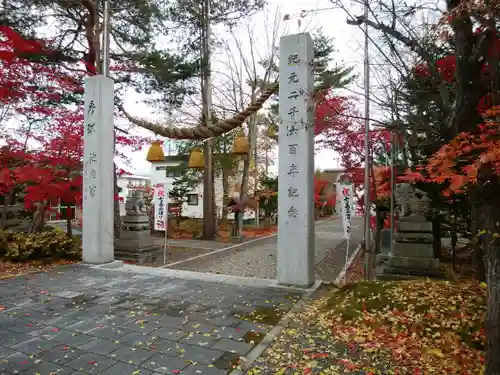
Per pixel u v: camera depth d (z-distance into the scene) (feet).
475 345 13.62
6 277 25.29
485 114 9.63
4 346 13.89
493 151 7.97
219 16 53.52
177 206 80.53
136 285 23.52
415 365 12.46
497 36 11.01
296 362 12.65
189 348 13.79
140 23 42.73
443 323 14.92
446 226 32.60
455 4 12.12
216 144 64.34
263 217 96.27
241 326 16.16
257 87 56.08
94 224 29.81
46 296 20.77
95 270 27.86
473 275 24.93
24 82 32.48
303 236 22.98
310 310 18.30
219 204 89.61
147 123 16.75
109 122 30.48
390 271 26.37
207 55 52.39
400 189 27.58
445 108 13.92
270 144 76.84
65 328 15.80
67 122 35.24
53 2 36.35
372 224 42.22
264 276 33.55
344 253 46.70
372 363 12.59
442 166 8.87
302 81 22.88
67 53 40.91
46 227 60.64
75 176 35.42
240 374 11.82
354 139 31.24
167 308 18.72
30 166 32.86
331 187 57.98
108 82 30.27
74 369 12.09
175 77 46.73
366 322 15.97
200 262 41.09
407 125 15.51
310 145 23.41
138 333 15.26
